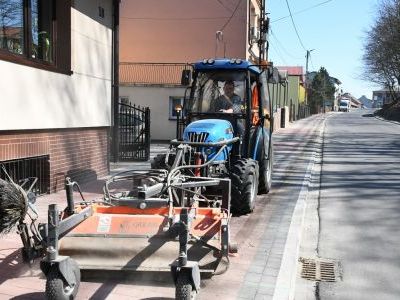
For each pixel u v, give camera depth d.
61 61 9.24
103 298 4.51
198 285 4.14
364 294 5.19
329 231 7.64
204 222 4.90
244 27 26.06
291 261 5.73
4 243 5.92
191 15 26.44
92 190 9.38
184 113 8.91
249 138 8.66
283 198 9.71
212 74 8.90
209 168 7.35
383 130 35.28
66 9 9.22
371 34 55.75
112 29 11.29
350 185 11.87
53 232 4.05
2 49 7.52
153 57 26.88
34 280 4.86
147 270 4.57
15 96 7.57
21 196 4.50
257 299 4.62
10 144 7.60
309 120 53.25
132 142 15.20
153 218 4.90
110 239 4.77
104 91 10.90
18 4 8.06
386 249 6.73
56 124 8.78
